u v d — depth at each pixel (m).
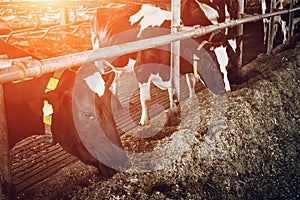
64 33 8.32
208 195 2.96
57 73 2.36
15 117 2.53
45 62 2.05
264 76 5.54
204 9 4.72
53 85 2.31
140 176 2.89
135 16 4.90
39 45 7.46
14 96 2.47
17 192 2.95
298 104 5.20
